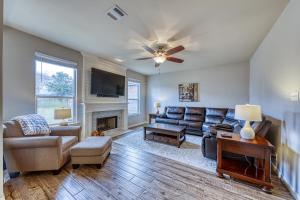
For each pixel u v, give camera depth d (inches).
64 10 79.0
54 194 67.9
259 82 130.0
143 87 263.0
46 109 121.6
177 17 83.5
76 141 109.6
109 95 178.5
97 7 75.9
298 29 67.2
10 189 71.1
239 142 78.8
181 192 70.9
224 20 86.6
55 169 84.2
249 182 79.1
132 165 98.3
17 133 86.6
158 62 129.8
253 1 70.7
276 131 91.4
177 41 116.2
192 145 139.8
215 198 66.9
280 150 84.9
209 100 207.5
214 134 110.3
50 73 124.0
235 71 187.0
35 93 112.8
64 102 135.0
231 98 190.5
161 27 94.9
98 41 119.1
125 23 90.7
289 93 75.6
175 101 237.8
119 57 163.0
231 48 132.9
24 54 105.7
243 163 91.5
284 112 81.0
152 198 66.4
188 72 224.5
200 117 193.6
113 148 130.9
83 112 148.5
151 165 98.6
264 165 74.7
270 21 88.6
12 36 99.7
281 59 84.7
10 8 77.5
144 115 268.1
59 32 105.0
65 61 132.0
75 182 77.7
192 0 69.5
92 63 157.9
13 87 100.9
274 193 70.9
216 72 201.3
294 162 69.1
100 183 77.2
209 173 88.9
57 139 84.0
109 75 176.1
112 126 196.5
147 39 113.1
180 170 92.3
